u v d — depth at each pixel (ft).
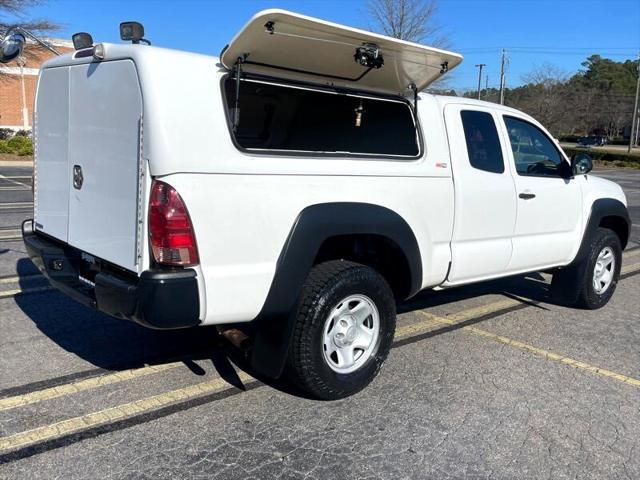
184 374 13.74
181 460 10.30
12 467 9.92
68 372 13.58
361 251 13.51
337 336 12.45
